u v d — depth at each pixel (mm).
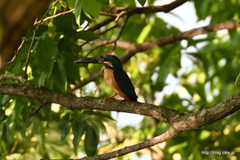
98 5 6625
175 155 14633
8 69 8281
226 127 14891
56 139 12547
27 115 9312
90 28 11055
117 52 14930
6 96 8977
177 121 6863
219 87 18109
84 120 10242
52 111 10703
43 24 8141
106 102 7289
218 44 17109
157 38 15078
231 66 17188
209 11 15234
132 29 14562
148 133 14984
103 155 7188
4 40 1934
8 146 10695
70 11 7855
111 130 14469
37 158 12617
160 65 14891
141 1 7336
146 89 16094
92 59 9203
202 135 14133
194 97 16578
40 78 7754
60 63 8500
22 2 1916
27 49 7953
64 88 8562
